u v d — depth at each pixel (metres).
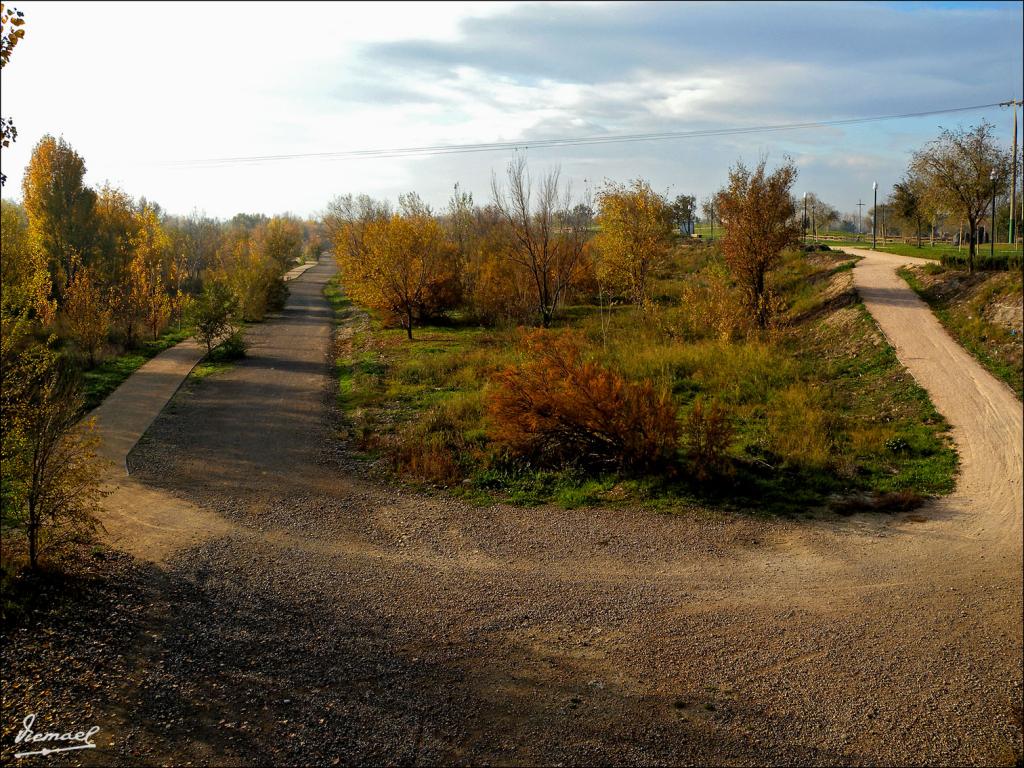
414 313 37.62
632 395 13.59
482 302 37.88
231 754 5.61
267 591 8.61
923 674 7.19
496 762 5.71
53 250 31.62
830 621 8.20
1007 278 23.31
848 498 12.32
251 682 6.63
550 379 14.06
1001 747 6.17
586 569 9.57
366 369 25.59
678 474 12.97
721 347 23.84
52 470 8.71
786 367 21.44
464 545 10.38
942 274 27.23
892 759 5.98
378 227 36.44
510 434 14.16
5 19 6.67
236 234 78.19
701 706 6.57
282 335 36.22
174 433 16.88
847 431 16.08
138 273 34.12
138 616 7.75
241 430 17.38
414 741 5.91
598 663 7.25
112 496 12.10
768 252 29.33
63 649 6.90
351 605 8.35
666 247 38.22
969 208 25.95
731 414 17.80
